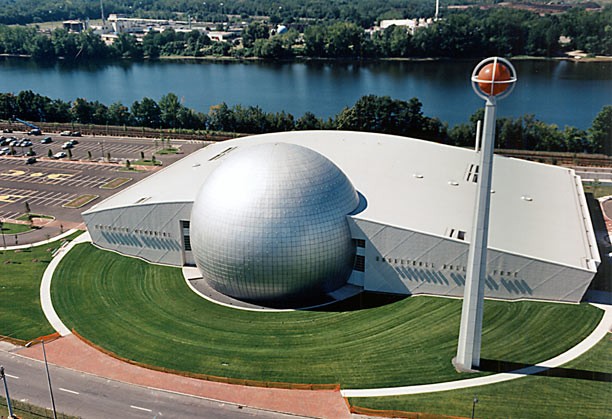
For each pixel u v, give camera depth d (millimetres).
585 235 80812
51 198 119625
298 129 167625
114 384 62438
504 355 63969
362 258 78688
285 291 75750
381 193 86312
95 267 87750
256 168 76688
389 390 59688
